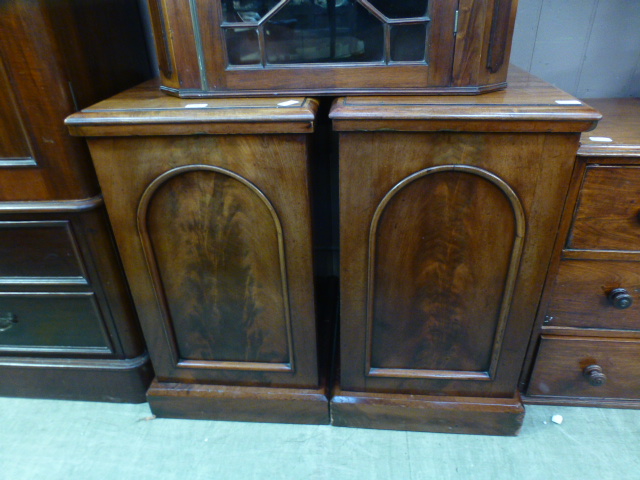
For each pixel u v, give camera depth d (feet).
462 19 2.48
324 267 5.10
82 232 3.13
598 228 2.90
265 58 2.70
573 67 4.07
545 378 3.60
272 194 2.71
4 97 2.68
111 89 3.26
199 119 2.46
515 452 3.40
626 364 3.45
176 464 3.39
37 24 2.51
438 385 3.44
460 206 2.71
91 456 3.46
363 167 2.60
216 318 3.31
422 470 3.29
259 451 3.47
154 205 2.86
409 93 2.71
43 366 3.76
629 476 3.21
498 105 2.45
